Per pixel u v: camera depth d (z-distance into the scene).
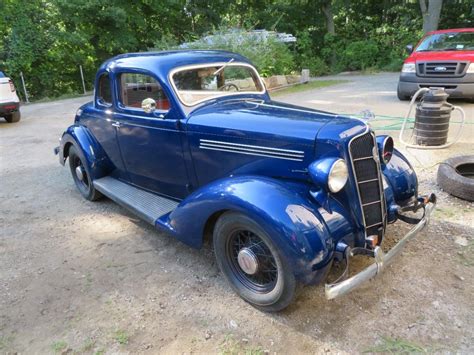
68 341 2.56
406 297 2.80
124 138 4.05
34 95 20.05
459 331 2.47
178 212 3.04
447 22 24.77
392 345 2.39
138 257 3.54
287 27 26.30
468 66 8.68
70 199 5.03
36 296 3.04
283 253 2.41
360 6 27.75
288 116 3.01
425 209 3.07
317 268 2.39
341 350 2.38
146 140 3.77
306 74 15.96
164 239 3.86
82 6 18.97
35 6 19.06
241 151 3.03
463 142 6.10
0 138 8.81
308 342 2.45
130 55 4.06
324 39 26.12
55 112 12.69
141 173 4.10
